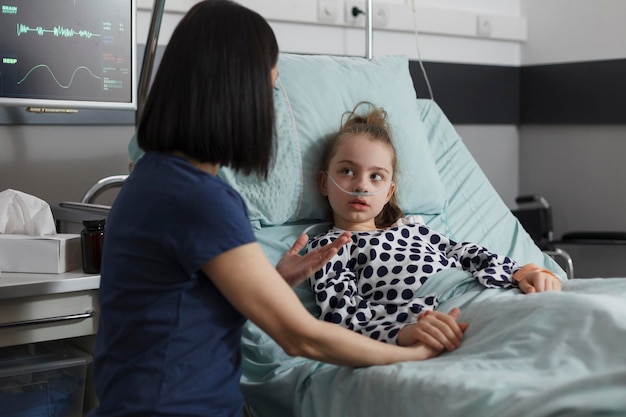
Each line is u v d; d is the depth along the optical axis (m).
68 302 1.50
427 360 1.36
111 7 1.86
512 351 1.30
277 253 1.77
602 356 1.23
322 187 1.86
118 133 2.36
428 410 1.20
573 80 3.16
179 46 1.16
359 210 1.77
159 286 1.14
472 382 1.19
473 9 3.20
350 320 1.55
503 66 3.31
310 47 2.75
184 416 1.13
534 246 2.12
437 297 1.62
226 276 1.12
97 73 1.86
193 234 1.11
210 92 1.13
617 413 1.05
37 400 1.54
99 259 1.53
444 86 3.12
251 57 1.16
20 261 1.55
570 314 1.31
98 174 2.32
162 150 1.17
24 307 1.46
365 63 2.12
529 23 3.36
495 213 2.17
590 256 3.21
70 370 1.58
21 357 1.59
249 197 1.81
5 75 1.74
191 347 1.14
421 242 1.77
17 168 2.16
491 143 3.35
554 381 1.16
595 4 3.08
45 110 1.85
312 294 1.69
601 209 3.14
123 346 1.16
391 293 1.65
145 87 1.98
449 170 2.23
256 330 1.60
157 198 1.13
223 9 1.18
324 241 1.75
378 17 2.87
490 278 1.63
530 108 3.35
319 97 1.94
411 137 2.04
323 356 1.26
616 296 1.45
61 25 1.80
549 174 3.34
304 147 1.87
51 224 1.65
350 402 1.33
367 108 1.99
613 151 3.07
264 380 1.54
